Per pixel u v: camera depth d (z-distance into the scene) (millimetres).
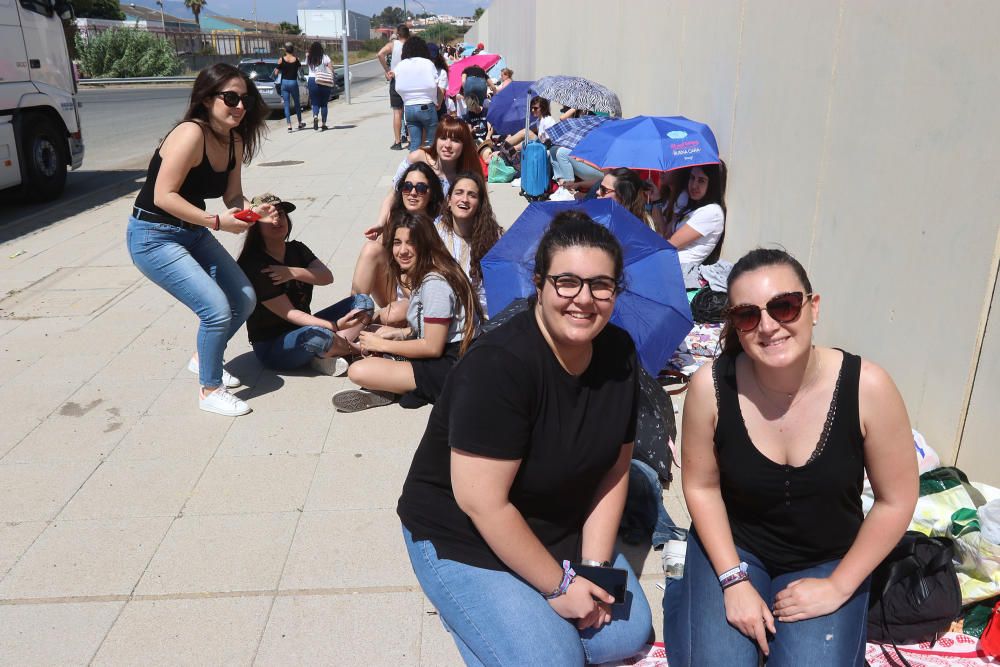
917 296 3523
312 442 3975
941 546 2607
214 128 3959
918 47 3475
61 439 4035
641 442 3492
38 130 9961
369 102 23938
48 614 2805
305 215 8875
